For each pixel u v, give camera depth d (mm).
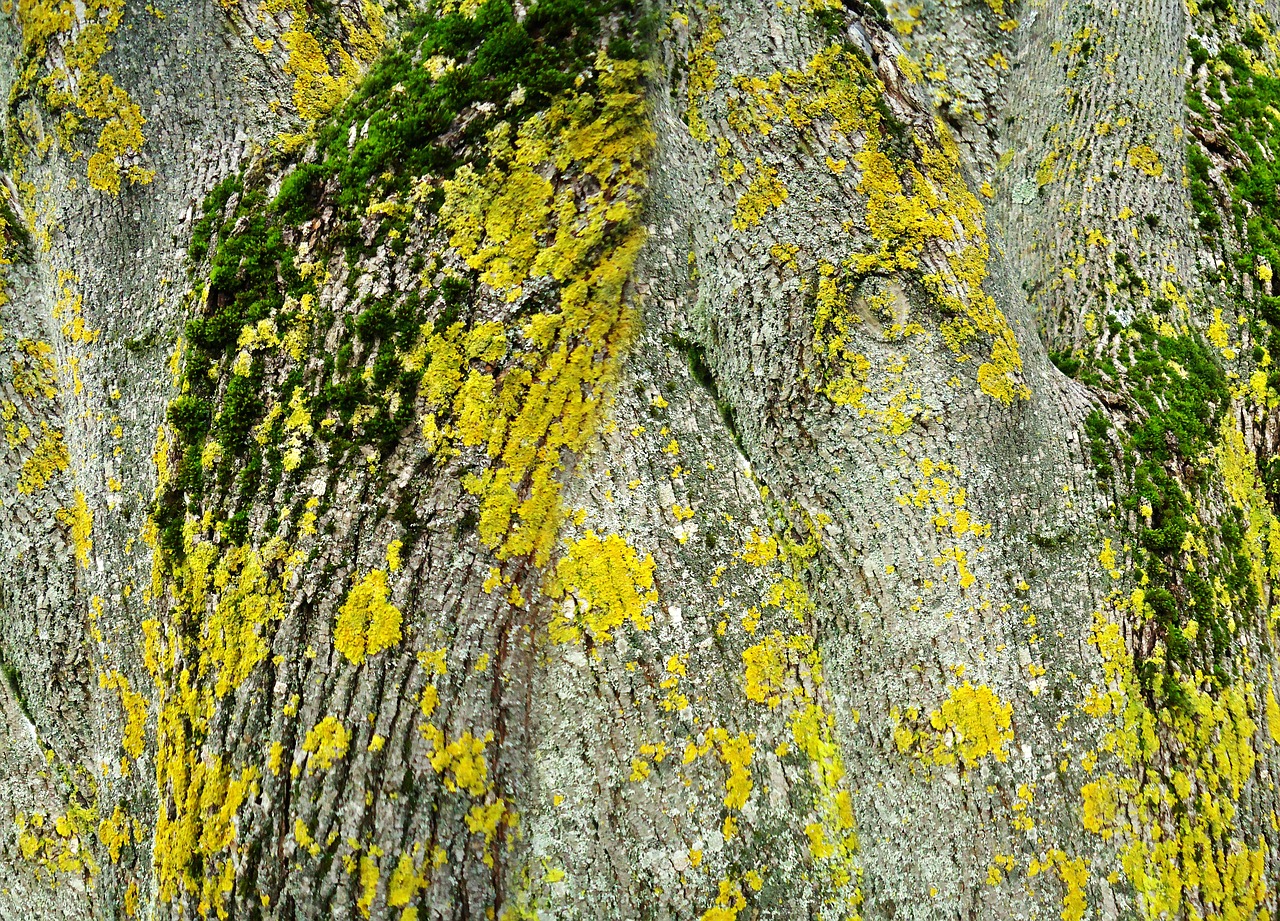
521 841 2479
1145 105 2838
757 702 2525
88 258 2617
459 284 2520
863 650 2574
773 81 2676
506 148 2535
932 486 2588
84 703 2600
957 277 2643
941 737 2541
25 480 2619
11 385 2629
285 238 2547
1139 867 2531
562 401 2531
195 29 2631
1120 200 2799
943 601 2566
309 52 2660
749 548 2562
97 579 2586
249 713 2479
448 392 2508
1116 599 2588
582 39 2553
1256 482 2730
